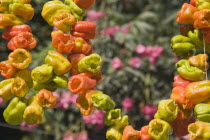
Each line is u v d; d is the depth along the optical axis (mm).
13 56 1776
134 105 3928
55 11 1806
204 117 1688
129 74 3912
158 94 3979
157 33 4043
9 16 1809
